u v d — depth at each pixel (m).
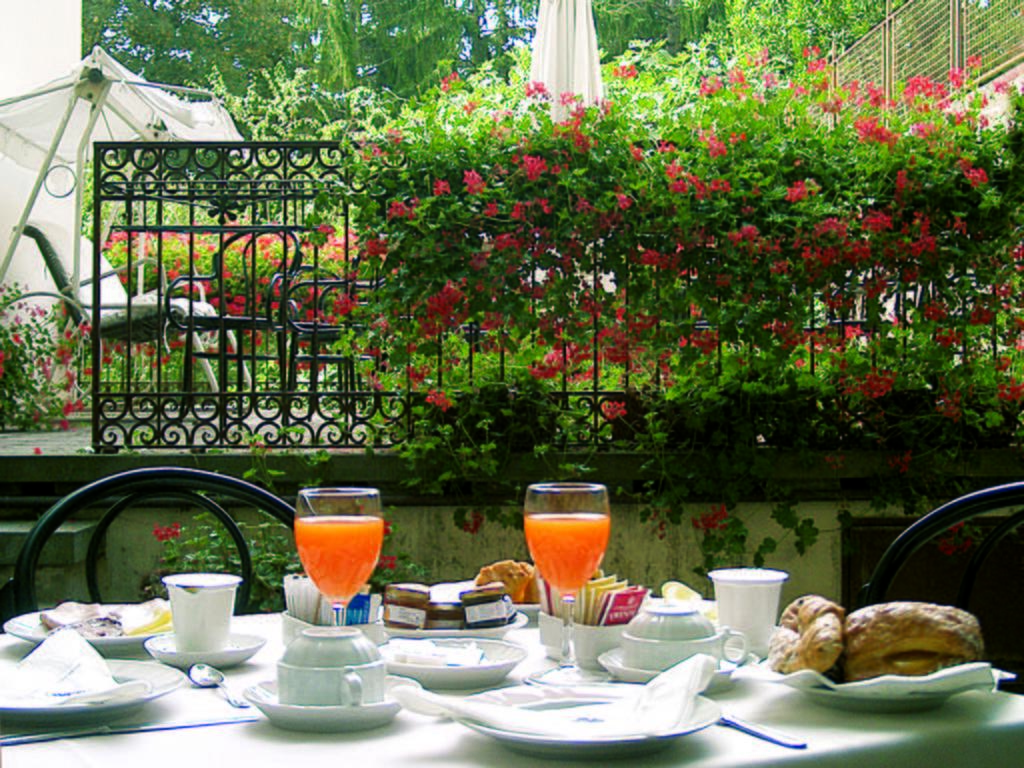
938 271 4.39
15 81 7.94
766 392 4.47
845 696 1.57
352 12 21.36
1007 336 4.55
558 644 1.89
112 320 6.61
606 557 4.53
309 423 4.68
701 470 4.46
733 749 1.41
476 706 1.45
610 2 20.66
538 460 4.49
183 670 1.83
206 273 8.97
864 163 4.42
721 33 19.45
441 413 4.49
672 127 4.46
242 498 2.72
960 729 1.50
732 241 4.24
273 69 21.42
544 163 4.27
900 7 11.50
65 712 1.49
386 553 4.48
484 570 2.27
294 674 1.51
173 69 21.19
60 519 2.61
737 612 1.94
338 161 4.64
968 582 2.50
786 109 4.58
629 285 4.36
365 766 1.34
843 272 4.34
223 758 1.37
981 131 4.51
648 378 4.62
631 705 1.51
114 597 4.49
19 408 6.90
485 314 4.34
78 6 8.84
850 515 4.55
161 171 4.72
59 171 7.86
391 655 1.79
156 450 4.68
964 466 4.52
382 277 4.58
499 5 21.56
